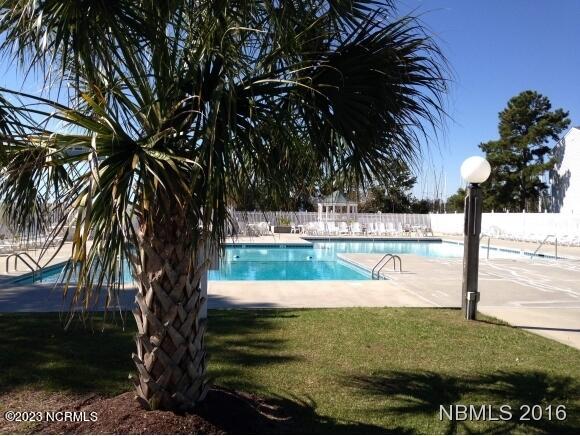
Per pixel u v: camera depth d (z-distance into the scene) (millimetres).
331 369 5672
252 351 6285
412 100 3762
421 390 5105
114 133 2842
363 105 3564
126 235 2645
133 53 3350
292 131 3541
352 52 3617
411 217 41812
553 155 42594
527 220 31172
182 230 3635
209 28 3355
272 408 4551
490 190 47000
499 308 9445
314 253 24438
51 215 3025
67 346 6246
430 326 7734
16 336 6664
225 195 3139
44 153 2910
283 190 3660
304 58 3562
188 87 3432
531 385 5273
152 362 3785
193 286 3801
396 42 3625
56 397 4652
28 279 12578
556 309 9414
